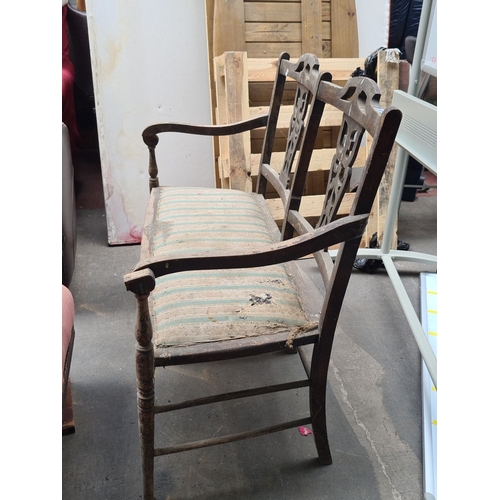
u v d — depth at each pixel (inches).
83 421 54.1
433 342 67.7
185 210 58.9
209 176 97.7
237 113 82.5
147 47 87.1
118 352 65.2
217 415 55.4
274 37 85.3
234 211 59.7
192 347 38.9
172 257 35.0
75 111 139.6
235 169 83.7
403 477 48.4
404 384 60.7
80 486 46.6
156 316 41.6
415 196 121.8
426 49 64.9
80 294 78.4
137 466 48.9
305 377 61.6
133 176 92.8
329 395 58.6
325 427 47.5
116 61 86.5
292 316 42.3
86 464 48.9
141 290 33.9
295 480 47.8
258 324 41.0
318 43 87.2
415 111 53.9
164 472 48.4
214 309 41.8
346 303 77.5
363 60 87.2
